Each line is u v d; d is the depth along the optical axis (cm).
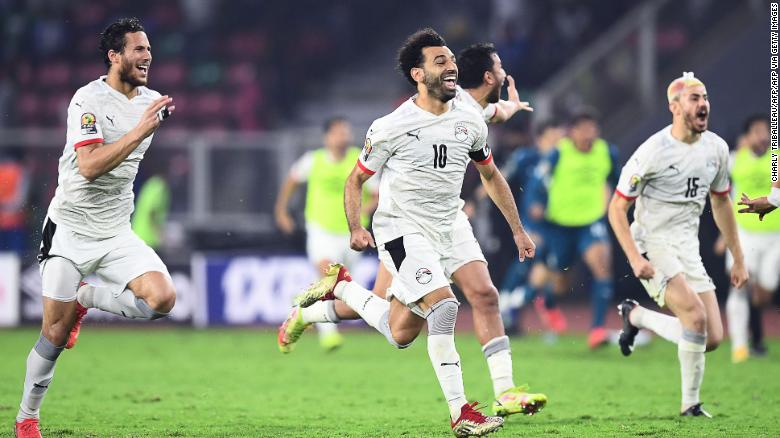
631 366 3697
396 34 8300
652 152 2486
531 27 7219
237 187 5572
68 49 7594
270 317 5069
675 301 2523
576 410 2722
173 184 5572
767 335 4800
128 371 3612
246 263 5084
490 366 2284
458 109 2195
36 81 7469
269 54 7738
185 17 7869
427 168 2177
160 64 7500
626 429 2367
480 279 2314
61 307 2180
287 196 4353
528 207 4375
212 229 5541
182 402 2906
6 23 7594
